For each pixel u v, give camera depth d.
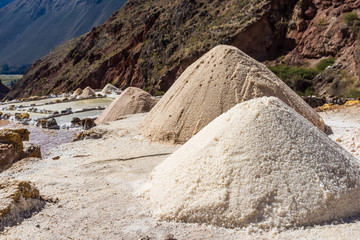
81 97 23.94
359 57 23.50
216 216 3.79
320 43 27.75
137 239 3.55
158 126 9.20
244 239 3.45
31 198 4.43
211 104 8.61
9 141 8.05
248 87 8.71
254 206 3.72
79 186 5.43
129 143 8.89
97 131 10.27
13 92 76.00
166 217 3.98
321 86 25.00
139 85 40.25
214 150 4.41
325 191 3.79
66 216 4.17
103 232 3.72
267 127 4.38
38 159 7.71
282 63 29.31
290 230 3.55
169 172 4.68
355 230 3.47
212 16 36.81
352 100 14.78
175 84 10.25
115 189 5.16
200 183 4.13
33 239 3.59
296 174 3.93
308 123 4.80
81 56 57.97
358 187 4.02
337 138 7.98
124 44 47.50
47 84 62.72
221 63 9.27
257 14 31.22
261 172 3.96
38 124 13.94
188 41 36.00
